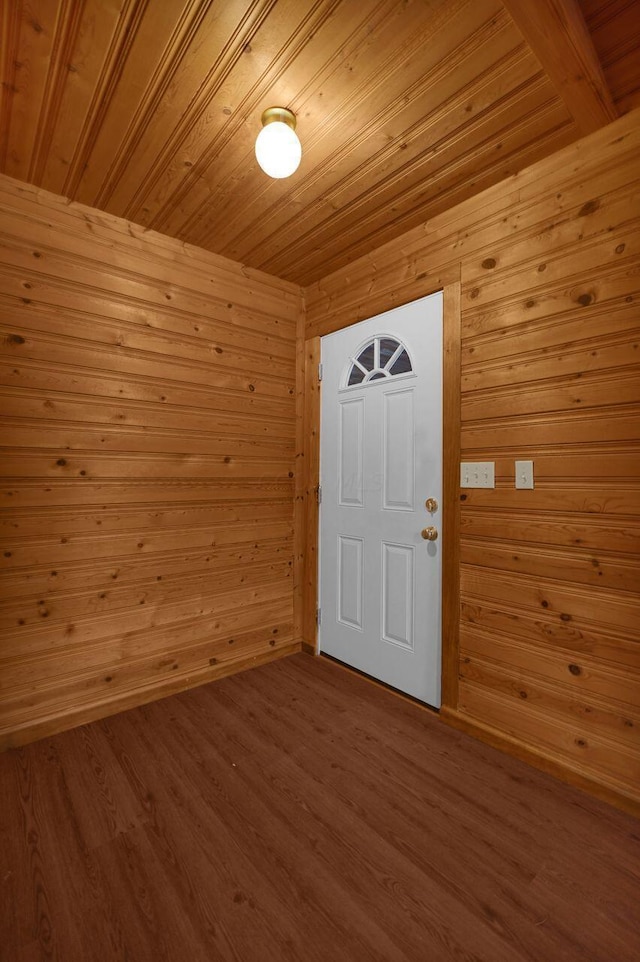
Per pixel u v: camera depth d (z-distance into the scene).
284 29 1.16
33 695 1.80
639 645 1.41
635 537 1.42
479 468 1.82
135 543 2.07
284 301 2.64
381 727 1.89
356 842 1.30
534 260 1.67
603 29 1.16
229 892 1.15
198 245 2.24
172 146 1.57
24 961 0.98
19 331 1.76
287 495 2.66
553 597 1.60
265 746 1.75
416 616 2.08
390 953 1.00
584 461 1.53
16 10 1.12
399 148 1.58
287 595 2.66
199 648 2.28
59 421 1.86
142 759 1.67
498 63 1.26
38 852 1.26
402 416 2.16
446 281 1.95
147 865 1.22
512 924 1.07
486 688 1.79
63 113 1.42
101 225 1.96
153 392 2.12
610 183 1.48
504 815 1.41
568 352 1.57
